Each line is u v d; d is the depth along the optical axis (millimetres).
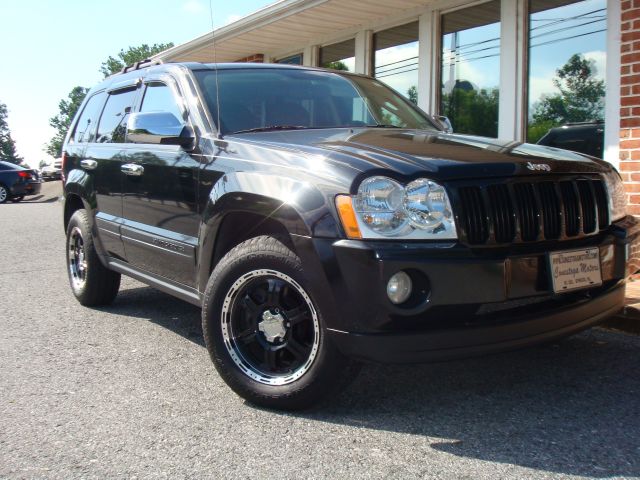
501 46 7969
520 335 2822
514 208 2855
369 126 4195
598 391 3365
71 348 4242
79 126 5691
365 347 2709
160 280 4168
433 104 8984
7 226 12484
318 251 2771
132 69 5113
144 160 4184
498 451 2699
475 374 3641
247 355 3221
